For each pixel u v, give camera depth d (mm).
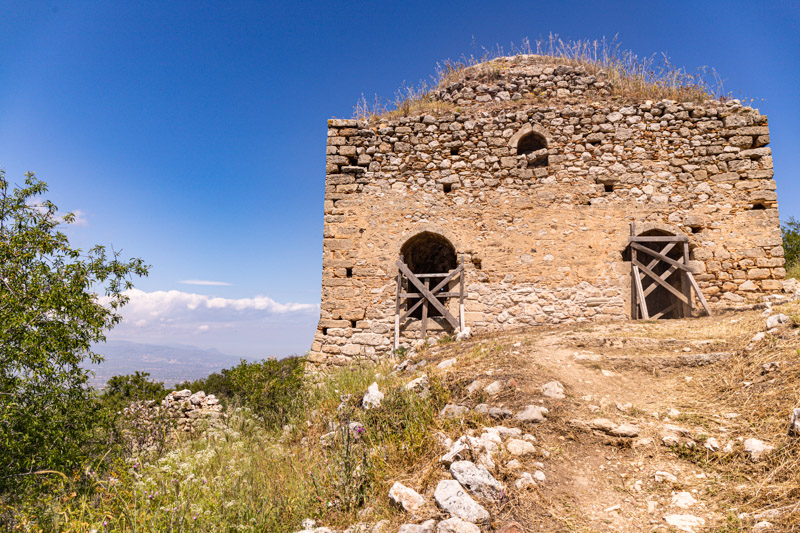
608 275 11008
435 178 11852
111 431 7855
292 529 3730
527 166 12031
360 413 5688
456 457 3906
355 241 11672
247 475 4801
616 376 5859
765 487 3402
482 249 11406
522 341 7730
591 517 3387
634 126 11602
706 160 11375
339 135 12195
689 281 10633
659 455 4062
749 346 5707
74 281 7156
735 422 4312
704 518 3250
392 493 3717
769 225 10984
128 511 3600
